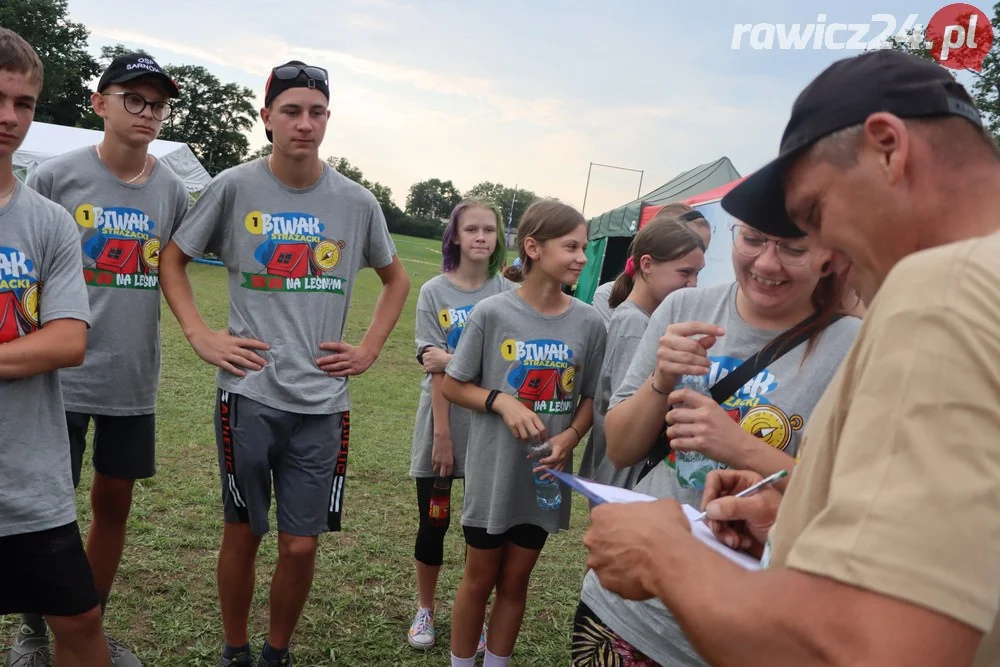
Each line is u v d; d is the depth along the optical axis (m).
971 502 0.66
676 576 0.87
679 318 2.03
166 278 2.90
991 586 0.66
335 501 2.94
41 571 2.08
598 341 2.88
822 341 1.80
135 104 2.92
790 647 0.73
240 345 2.76
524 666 3.12
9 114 1.99
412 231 95.81
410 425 6.70
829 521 0.74
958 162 0.83
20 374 1.99
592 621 1.92
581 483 1.42
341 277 2.94
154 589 3.39
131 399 3.02
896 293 0.75
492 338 2.78
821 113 0.90
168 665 2.85
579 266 2.70
